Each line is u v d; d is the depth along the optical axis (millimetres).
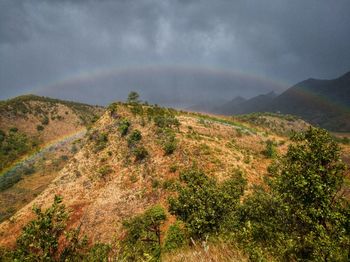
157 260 9969
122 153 73125
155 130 77500
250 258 7773
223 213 18047
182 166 58875
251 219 14453
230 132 108938
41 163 164500
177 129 83312
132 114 91062
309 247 8453
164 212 42875
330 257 7312
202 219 17438
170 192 50094
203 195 19766
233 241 9109
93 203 59406
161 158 64312
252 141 104625
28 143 185250
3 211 115688
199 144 67688
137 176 62062
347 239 7633
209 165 58125
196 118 127562
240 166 59875
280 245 8766
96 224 52469
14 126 195500
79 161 77500
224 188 23078
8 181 139625
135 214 50312
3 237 60562
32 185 138875
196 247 8719
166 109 129625
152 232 33938
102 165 71688
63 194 66438
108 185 63969
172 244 23578
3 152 167625
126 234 41500
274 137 121375
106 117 93625
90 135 87375
